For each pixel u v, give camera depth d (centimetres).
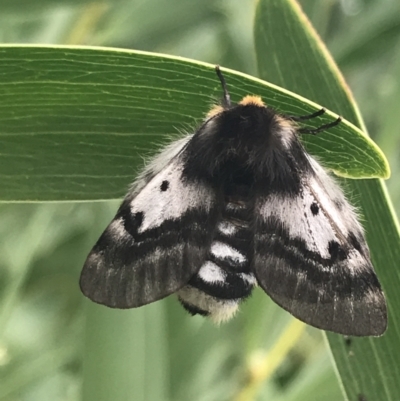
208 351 8
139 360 6
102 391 6
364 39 8
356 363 5
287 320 7
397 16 8
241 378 7
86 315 6
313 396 6
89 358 6
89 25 8
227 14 8
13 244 8
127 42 8
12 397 8
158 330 6
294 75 5
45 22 8
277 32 5
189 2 8
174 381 8
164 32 8
